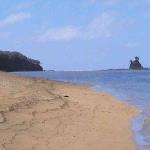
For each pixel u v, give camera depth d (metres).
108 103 28.50
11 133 17.19
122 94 37.59
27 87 30.77
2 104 22.45
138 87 48.31
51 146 15.77
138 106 27.83
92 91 37.75
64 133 17.89
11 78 35.97
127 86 50.25
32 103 24.00
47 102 25.25
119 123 20.86
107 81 63.78
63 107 24.33
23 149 15.16
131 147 16.06
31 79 40.28
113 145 16.33
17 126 18.34
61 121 20.25
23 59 150.38
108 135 17.98
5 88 28.09
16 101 23.67
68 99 28.50
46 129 18.31
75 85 43.69
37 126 18.70
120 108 26.30
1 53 134.75
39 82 38.97
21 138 16.58
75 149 15.56
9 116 20.05
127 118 22.41
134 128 19.58
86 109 24.61
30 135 17.14
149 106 27.64
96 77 83.19
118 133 18.48
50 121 19.97
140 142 16.83
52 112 22.28
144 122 21.19
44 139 16.69
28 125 18.73
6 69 136.88
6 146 15.41
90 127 19.45
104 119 21.70
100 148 15.84
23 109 21.97
